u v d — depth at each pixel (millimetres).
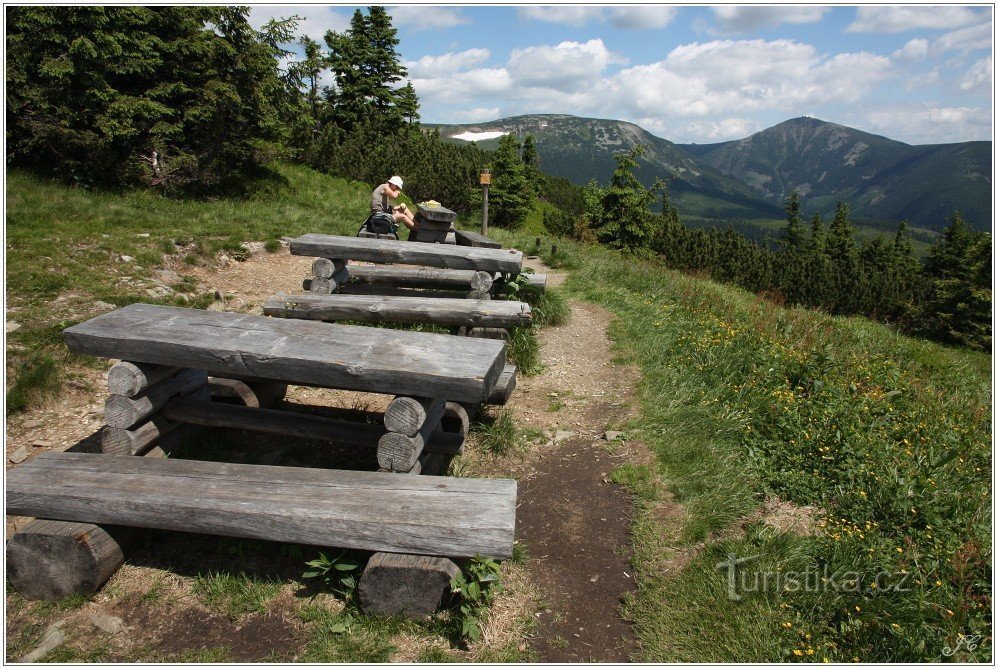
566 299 9812
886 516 4074
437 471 4191
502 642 3037
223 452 4492
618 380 6516
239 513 3061
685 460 4719
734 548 3701
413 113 49906
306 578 3383
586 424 5480
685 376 6473
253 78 16562
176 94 15383
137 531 3479
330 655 2896
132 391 3717
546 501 4289
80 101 13703
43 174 13875
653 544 3812
